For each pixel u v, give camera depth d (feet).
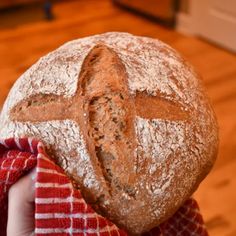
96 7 6.93
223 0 5.24
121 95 1.02
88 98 1.01
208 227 3.03
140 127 0.98
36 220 0.91
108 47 1.11
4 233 1.07
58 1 7.18
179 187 1.01
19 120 1.03
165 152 0.98
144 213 0.99
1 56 5.32
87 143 0.96
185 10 5.90
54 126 0.98
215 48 5.51
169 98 1.03
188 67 1.15
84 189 0.96
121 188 0.97
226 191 3.34
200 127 1.05
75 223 0.91
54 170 0.93
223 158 3.65
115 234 0.95
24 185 0.96
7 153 1.00
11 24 6.35
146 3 6.36
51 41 5.74
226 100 4.42
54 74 1.04
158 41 1.20
